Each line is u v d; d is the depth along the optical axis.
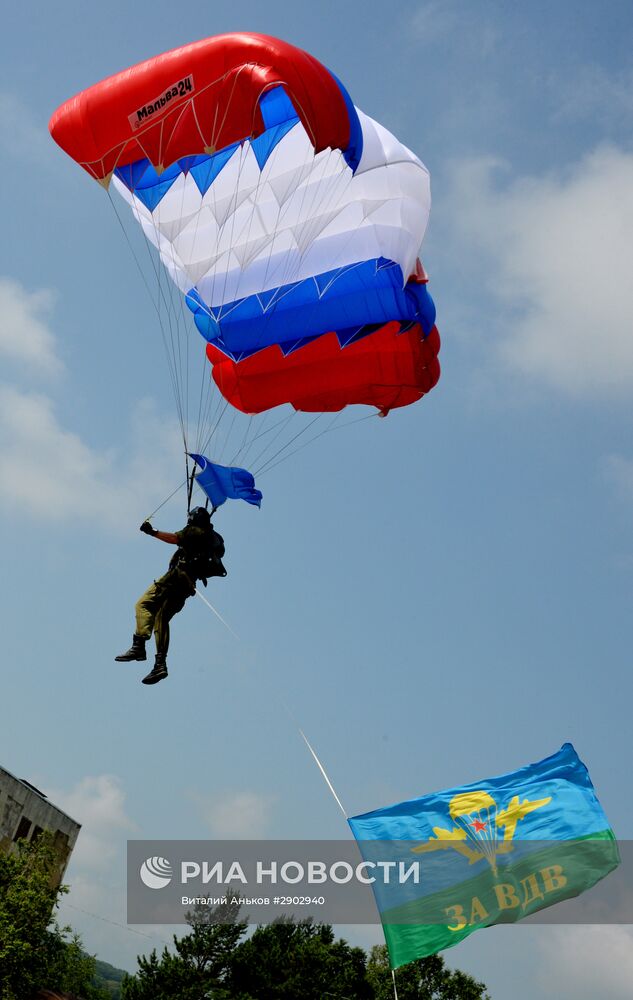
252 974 38.91
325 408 19.02
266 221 17.30
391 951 15.66
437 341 18.48
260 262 17.61
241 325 18.05
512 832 16.69
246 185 16.70
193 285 18.27
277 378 18.50
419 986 42.12
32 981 33.12
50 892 35.50
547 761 17.47
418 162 17.42
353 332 17.58
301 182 16.75
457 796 16.91
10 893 34.12
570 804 16.95
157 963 38.16
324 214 16.94
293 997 38.81
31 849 38.22
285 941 42.22
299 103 14.47
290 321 17.72
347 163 15.38
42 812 46.53
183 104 15.20
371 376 18.05
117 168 17.19
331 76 14.97
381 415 18.72
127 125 15.66
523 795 17.05
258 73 14.56
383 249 17.00
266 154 15.91
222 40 14.88
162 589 14.96
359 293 17.30
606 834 16.66
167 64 15.16
